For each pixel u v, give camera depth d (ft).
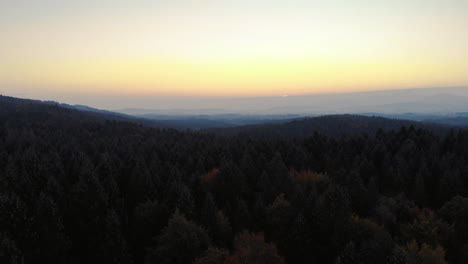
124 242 142.10
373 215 173.27
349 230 145.59
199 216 173.47
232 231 167.12
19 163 238.07
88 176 174.50
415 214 171.94
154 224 163.94
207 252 125.70
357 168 242.37
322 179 220.02
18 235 127.65
